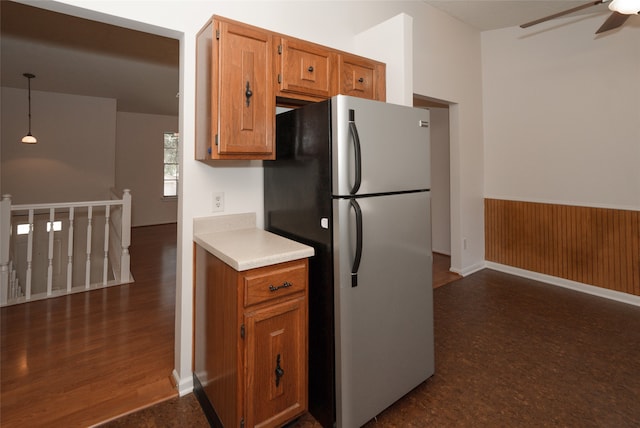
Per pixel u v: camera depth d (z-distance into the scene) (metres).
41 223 4.86
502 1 3.33
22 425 1.66
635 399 1.85
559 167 3.64
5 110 5.09
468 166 4.07
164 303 3.18
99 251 5.16
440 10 3.58
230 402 1.49
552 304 3.19
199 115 1.83
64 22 3.17
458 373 2.12
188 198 1.91
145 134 7.28
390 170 1.72
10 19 3.11
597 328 2.71
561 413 1.75
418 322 1.92
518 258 4.04
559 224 3.67
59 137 5.50
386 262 1.72
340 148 1.52
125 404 1.82
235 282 1.42
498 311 3.05
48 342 2.45
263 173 2.18
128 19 1.68
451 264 4.13
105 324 2.75
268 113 1.75
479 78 4.17
